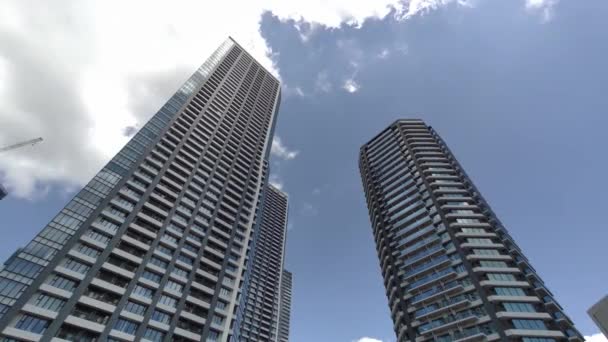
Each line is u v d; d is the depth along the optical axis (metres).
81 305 44.09
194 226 66.62
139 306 49.31
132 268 52.44
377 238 90.44
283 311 142.25
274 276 129.12
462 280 62.28
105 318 44.97
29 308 39.78
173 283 55.66
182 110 89.44
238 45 145.25
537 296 57.31
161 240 58.91
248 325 106.12
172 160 73.88
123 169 63.91
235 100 112.88
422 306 64.38
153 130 76.75
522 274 61.56
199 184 75.25
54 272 44.50
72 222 51.22
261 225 142.50
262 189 95.06
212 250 65.50
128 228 56.06
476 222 73.69
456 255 66.88
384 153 108.75
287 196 170.25
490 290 58.66
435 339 57.62
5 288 40.34
